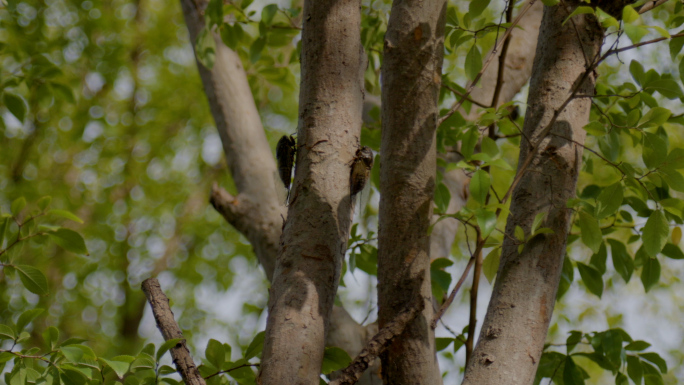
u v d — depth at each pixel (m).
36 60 8.66
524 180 4.18
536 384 5.91
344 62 3.99
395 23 4.03
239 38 7.23
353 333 5.76
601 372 14.12
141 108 18.66
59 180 17.59
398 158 3.93
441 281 5.83
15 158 16.67
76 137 15.01
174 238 19.48
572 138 4.23
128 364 4.21
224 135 6.72
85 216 17.77
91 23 14.31
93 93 17.25
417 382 3.72
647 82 4.71
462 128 5.68
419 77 3.94
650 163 4.45
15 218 5.81
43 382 4.39
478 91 7.44
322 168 3.79
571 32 4.42
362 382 5.38
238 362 4.65
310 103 3.94
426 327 3.80
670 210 4.32
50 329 4.51
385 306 3.89
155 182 18.70
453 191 7.11
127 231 18.61
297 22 8.22
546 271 3.90
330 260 3.62
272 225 6.15
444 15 4.05
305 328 3.39
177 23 18.23
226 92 6.86
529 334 3.74
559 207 4.04
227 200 6.30
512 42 7.82
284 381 3.24
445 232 6.60
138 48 18.17
